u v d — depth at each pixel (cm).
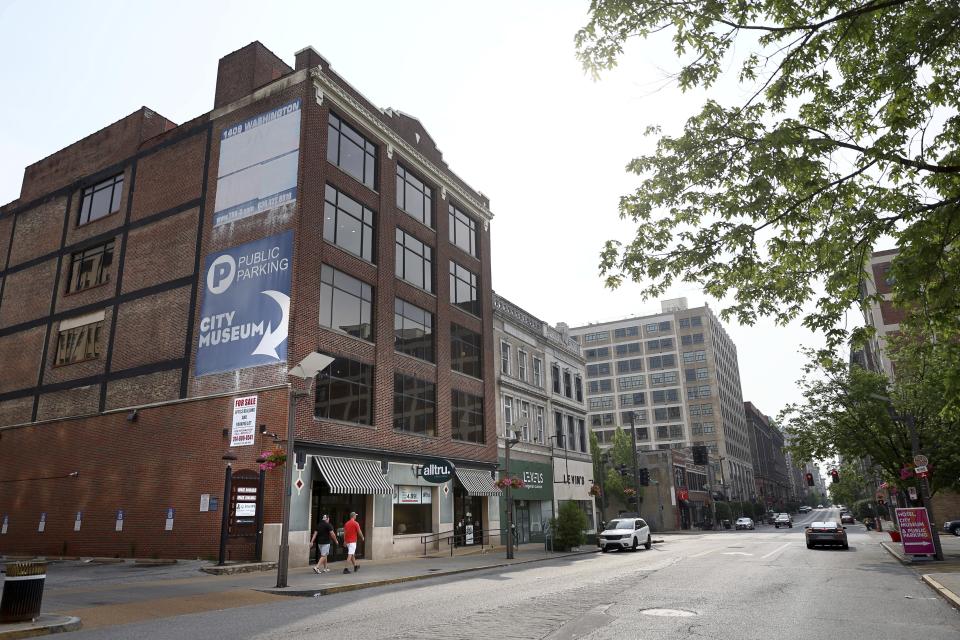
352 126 2908
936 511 4584
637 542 3112
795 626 986
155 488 2484
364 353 2736
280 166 2594
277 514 2152
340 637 920
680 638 891
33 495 2886
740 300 1142
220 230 2684
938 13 862
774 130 960
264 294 2466
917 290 1002
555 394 4656
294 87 2667
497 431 3766
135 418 2641
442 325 3344
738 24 952
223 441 2359
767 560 2336
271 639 917
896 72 914
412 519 2839
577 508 3166
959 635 920
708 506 8444
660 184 1073
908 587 1498
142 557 2411
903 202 1039
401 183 3234
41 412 3025
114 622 1095
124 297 2911
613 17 980
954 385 1126
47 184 3516
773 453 15538
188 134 2956
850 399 2812
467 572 2053
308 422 2333
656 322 11019
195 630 1006
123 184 3139
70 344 3062
